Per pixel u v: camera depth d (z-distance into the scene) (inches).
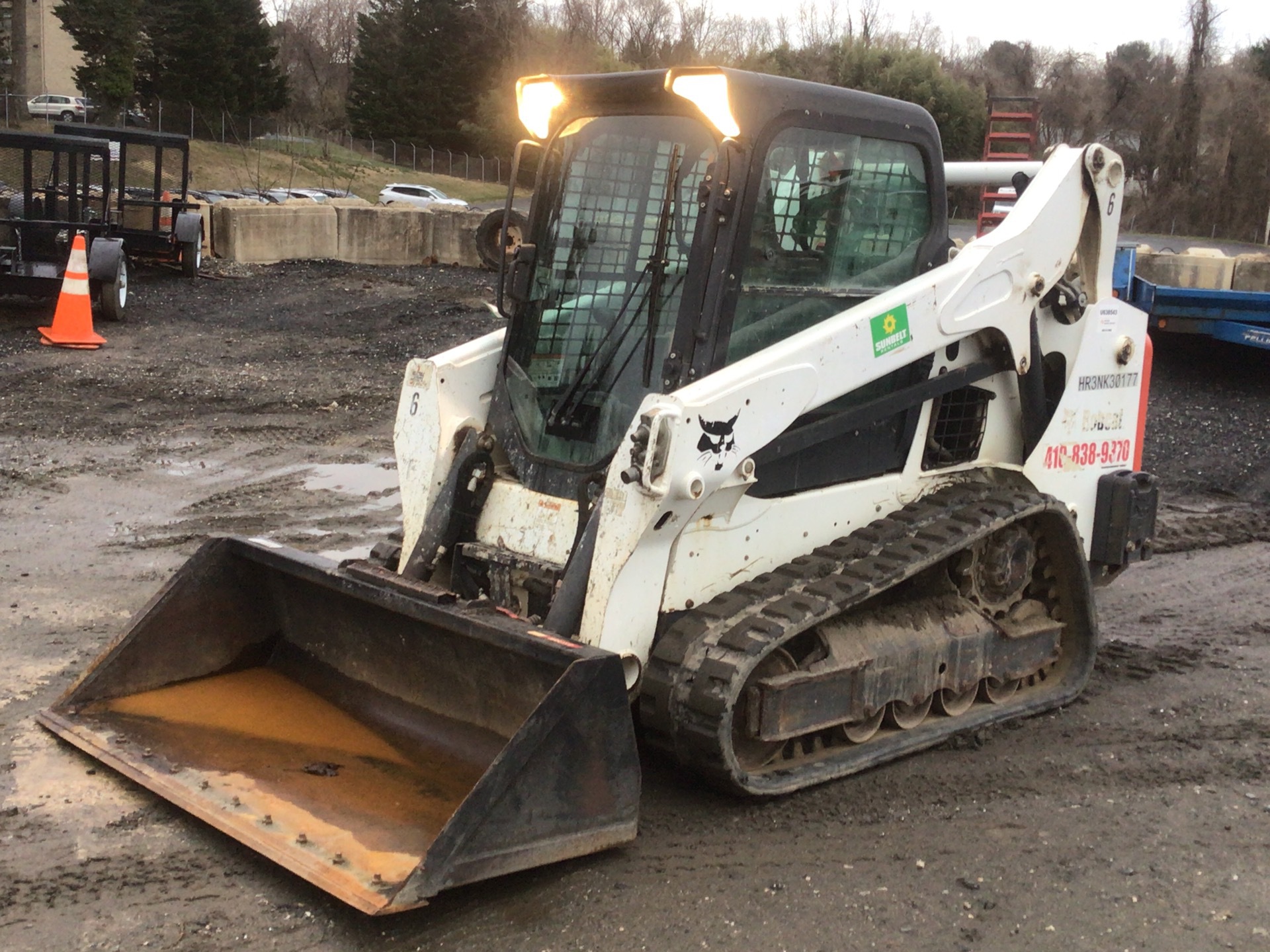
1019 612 204.4
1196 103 1971.0
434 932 133.4
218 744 165.5
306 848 138.4
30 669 201.9
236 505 304.7
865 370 168.9
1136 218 1979.6
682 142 165.5
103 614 229.3
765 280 165.6
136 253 674.2
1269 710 205.6
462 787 154.1
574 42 1998.0
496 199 1835.6
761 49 1827.0
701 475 152.3
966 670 188.5
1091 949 134.2
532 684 153.6
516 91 184.7
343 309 602.9
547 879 144.4
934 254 186.7
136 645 179.6
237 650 188.4
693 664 154.7
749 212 159.9
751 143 158.7
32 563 257.0
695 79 157.3
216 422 389.1
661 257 166.4
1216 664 227.1
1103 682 217.3
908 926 137.4
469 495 177.8
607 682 140.4
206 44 1953.7
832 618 172.7
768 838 156.0
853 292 176.1
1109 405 213.2
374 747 165.3
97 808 156.9
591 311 173.8
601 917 137.0
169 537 276.8
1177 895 146.0
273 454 355.6
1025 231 188.2
